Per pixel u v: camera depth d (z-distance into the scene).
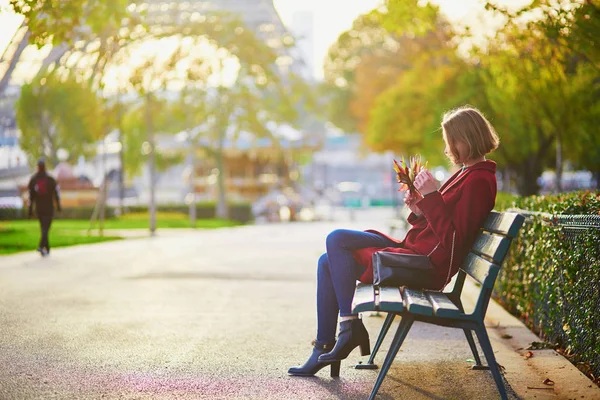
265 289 12.09
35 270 14.83
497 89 21.53
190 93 39.06
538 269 7.80
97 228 37.44
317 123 72.44
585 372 5.93
